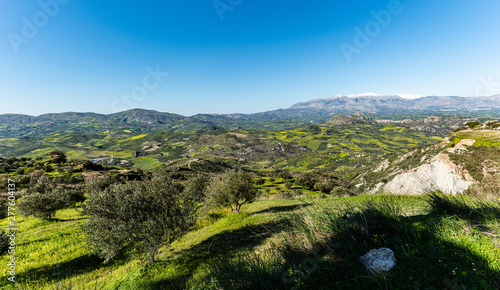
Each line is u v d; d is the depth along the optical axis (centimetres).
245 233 1009
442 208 351
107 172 7931
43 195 2031
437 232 260
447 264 203
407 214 446
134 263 1062
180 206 1015
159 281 707
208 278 332
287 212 437
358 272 224
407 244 242
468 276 186
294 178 9012
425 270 202
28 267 1114
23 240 1445
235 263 307
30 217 2206
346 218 325
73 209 2697
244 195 1778
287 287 235
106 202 910
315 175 10288
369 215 322
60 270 1084
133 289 704
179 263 811
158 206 962
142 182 1017
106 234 900
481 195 397
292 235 341
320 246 299
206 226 1524
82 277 1010
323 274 240
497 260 198
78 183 5962
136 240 922
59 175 6669
